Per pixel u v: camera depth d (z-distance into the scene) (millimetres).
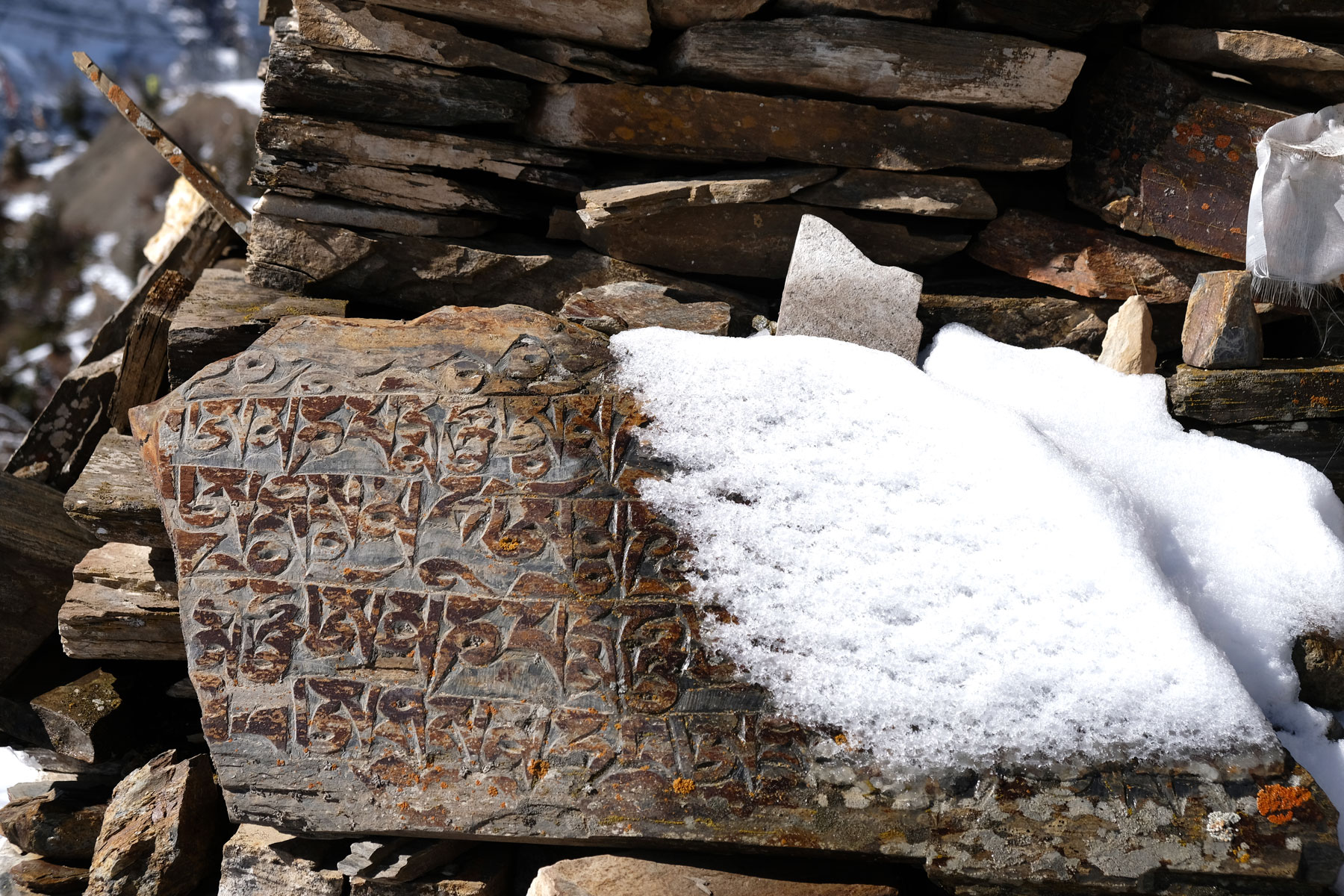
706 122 2852
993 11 2818
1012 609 2150
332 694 2127
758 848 2023
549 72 2801
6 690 2664
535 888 2002
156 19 32812
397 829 2062
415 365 2363
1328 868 1951
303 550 2211
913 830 1992
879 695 2061
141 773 2420
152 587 2617
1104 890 1984
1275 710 2277
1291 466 2527
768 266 3008
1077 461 2457
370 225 2896
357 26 2662
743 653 2113
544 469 2258
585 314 2725
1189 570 2393
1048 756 2016
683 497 2240
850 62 2783
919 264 3062
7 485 2902
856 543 2219
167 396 2354
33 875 2477
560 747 2072
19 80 26641
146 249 4766
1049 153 2889
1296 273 2717
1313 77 2842
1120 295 2932
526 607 2158
